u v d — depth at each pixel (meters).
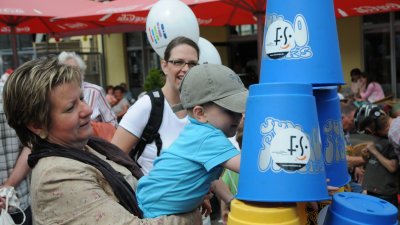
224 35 11.05
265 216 1.17
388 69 9.07
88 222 1.37
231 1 4.65
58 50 12.51
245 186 1.22
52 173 1.41
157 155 2.53
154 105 2.51
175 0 3.54
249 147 1.23
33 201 1.46
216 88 1.52
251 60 10.90
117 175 1.60
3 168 2.81
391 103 5.39
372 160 3.65
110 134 3.21
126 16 6.15
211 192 2.19
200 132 1.52
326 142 1.47
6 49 13.47
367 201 1.29
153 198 1.56
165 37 3.41
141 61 12.70
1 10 5.82
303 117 1.17
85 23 7.19
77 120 1.51
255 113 1.21
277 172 1.17
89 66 12.91
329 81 1.31
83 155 1.53
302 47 1.31
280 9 1.33
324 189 1.20
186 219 1.54
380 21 8.98
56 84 1.46
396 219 1.23
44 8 6.22
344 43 9.37
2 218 2.53
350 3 5.27
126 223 1.39
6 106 1.51
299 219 1.23
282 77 1.33
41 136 1.51
